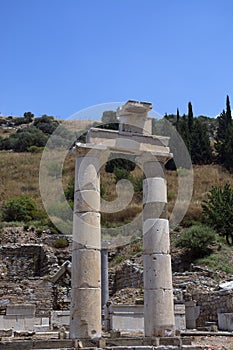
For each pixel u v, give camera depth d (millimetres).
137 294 26172
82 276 12641
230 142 71688
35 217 46500
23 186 60031
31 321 23484
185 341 12914
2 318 23000
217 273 29594
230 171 67375
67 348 11336
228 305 21547
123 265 33844
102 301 25094
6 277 35688
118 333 15555
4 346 11352
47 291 29734
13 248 37406
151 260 13391
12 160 74125
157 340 12086
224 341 15320
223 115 84250
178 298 24891
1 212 47312
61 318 24297
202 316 23641
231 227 36812
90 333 12258
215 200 39406
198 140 73938
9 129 111312
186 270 33062
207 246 34688
